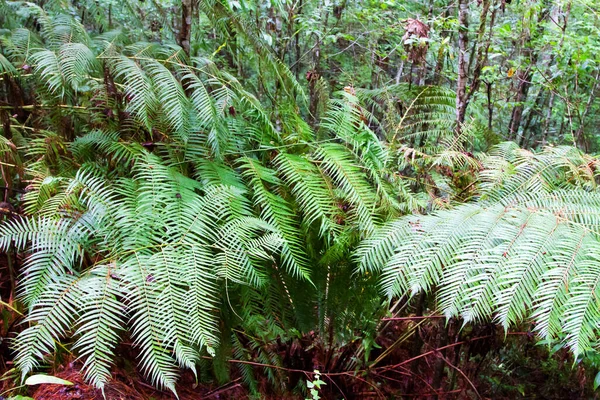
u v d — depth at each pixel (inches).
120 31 102.2
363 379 95.4
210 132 77.7
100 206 67.0
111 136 81.0
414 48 130.0
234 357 84.8
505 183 85.9
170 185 72.8
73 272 62.4
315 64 168.7
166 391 75.7
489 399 102.2
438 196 97.9
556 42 155.6
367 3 190.5
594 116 198.8
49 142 80.5
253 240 70.7
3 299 76.5
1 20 111.6
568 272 59.8
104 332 56.7
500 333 100.0
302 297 83.7
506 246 64.5
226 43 113.6
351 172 84.1
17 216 73.7
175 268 63.8
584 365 101.1
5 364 70.6
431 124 113.0
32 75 83.2
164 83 74.9
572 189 86.4
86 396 66.4
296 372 92.2
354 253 75.0
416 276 66.5
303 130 93.3
